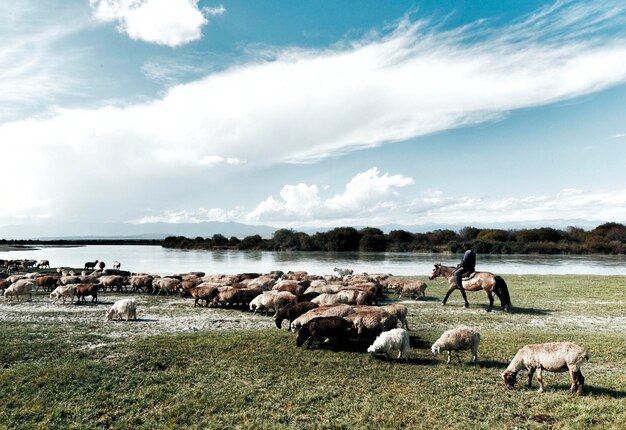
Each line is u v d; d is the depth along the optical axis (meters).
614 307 24.28
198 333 16.97
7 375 11.48
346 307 16.72
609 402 9.59
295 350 14.34
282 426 8.90
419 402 10.04
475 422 8.97
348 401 10.15
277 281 32.16
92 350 14.04
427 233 127.50
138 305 26.09
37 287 32.44
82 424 9.04
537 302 26.28
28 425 8.94
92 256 100.38
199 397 10.35
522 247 100.56
